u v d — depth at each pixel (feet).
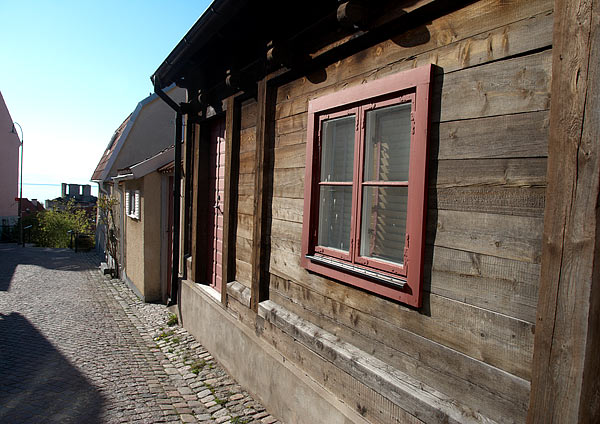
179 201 22.88
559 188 5.37
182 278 22.34
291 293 12.00
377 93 8.77
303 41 11.40
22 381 14.94
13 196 90.58
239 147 16.08
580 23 5.20
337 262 9.87
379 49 9.09
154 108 42.37
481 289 6.70
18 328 21.89
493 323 6.49
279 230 12.72
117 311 26.94
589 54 5.10
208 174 20.22
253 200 14.60
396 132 8.66
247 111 15.44
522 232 6.14
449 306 7.22
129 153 42.24
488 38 6.76
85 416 12.35
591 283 5.04
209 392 14.21
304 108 11.65
